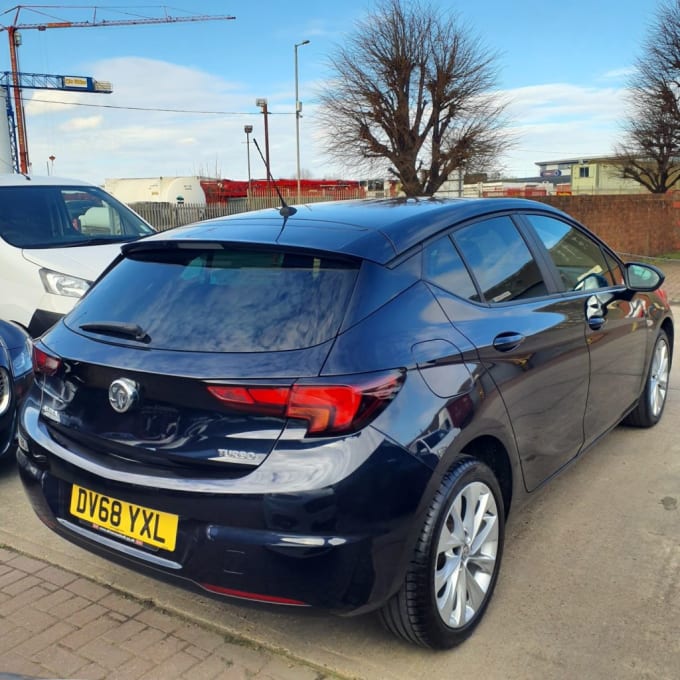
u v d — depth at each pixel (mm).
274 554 2293
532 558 3426
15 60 62438
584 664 2672
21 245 6230
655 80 26469
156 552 2494
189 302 2717
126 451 2572
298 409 2301
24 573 3355
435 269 2910
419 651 2760
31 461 2924
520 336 3109
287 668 2682
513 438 3037
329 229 2865
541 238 3744
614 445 4863
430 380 2562
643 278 4434
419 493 2432
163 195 32094
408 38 24859
